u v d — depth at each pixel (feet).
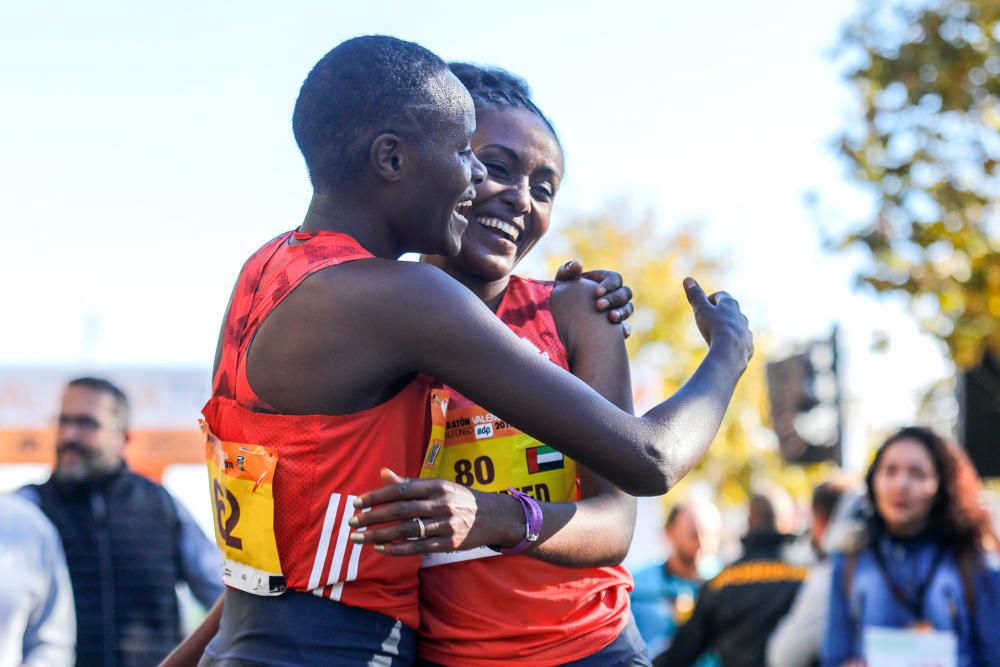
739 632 17.67
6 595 13.08
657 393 30.32
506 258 7.84
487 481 7.31
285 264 6.67
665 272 83.20
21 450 38.01
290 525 6.44
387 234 6.77
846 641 14.53
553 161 8.01
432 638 7.26
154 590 15.60
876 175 34.12
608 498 7.09
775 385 39.68
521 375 6.36
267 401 6.52
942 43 33.68
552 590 7.34
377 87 6.57
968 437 28.86
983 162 34.12
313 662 6.41
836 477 19.45
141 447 37.68
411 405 6.67
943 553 14.14
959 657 13.85
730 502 80.48
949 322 32.83
